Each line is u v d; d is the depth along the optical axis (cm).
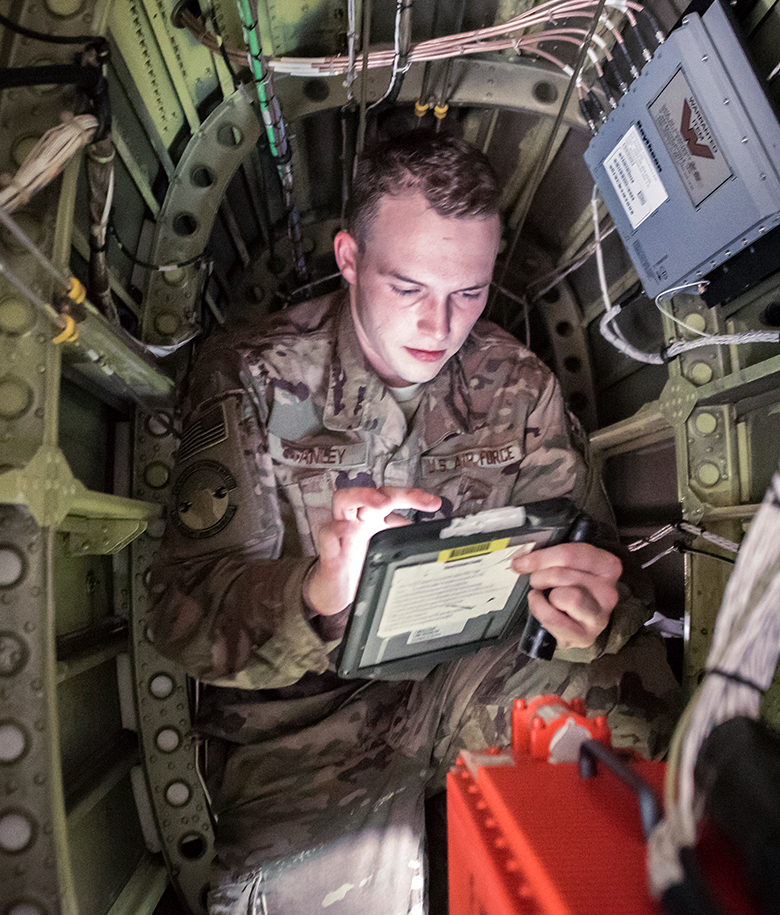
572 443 179
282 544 162
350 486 163
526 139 214
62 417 148
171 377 191
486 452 172
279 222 237
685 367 174
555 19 167
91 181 124
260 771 150
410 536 107
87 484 165
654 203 156
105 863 149
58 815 101
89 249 143
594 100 183
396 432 165
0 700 102
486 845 84
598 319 237
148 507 162
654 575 211
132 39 148
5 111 112
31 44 113
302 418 165
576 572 123
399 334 144
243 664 136
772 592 68
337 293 179
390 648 130
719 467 170
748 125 126
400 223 136
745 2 136
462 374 177
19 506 104
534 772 96
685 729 70
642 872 71
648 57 159
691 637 168
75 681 149
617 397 229
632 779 79
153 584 153
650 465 205
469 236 136
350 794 143
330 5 179
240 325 240
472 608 131
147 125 166
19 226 110
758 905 54
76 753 147
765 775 61
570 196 221
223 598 141
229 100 181
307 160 218
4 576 103
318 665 139
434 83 188
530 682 151
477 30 177
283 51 187
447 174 133
